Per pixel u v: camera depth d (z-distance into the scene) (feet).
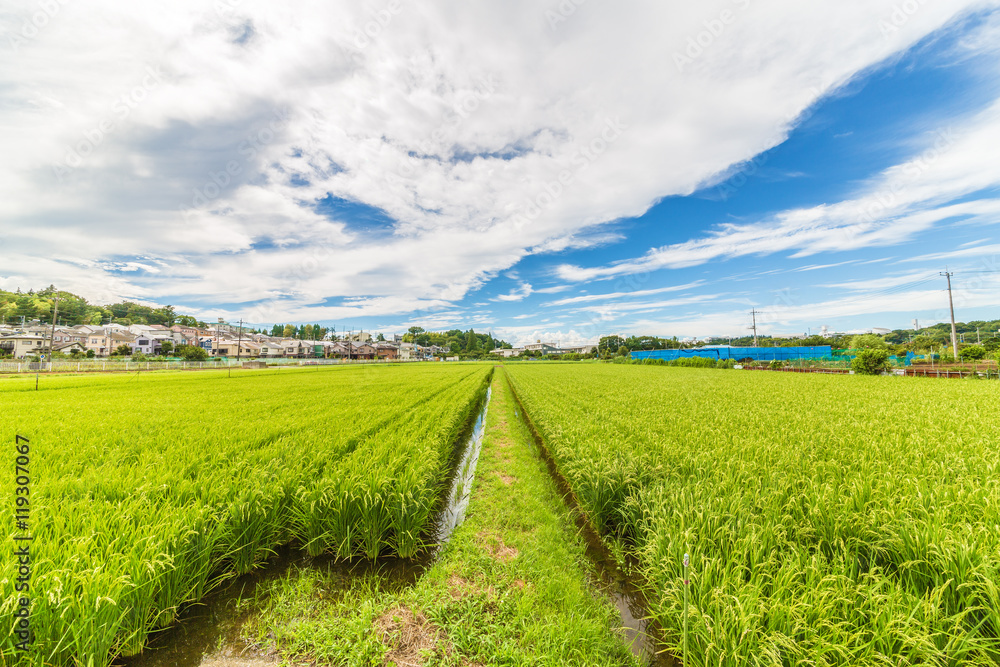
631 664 9.24
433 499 16.51
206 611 11.23
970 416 29.37
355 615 10.53
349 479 15.52
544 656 8.79
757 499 13.47
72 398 47.16
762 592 9.18
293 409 37.73
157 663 9.36
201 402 43.32
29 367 114.83
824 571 9.65
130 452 20.95
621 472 16.98
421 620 10.69
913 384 61.87
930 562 9.43
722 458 18.94
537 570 12.80
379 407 39.22
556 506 19.19
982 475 15.79
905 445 21.06
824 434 24.14
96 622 8.70
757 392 51.16
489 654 9.29
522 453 28.32
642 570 12.37
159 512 12.76
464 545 14.57
